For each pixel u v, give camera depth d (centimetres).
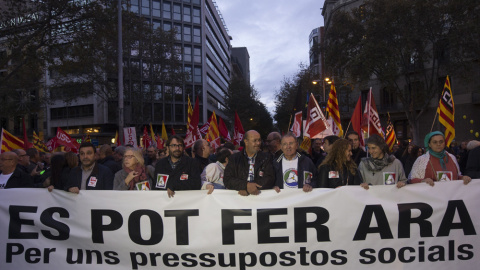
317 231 412
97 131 4416
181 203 422
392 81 2662
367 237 409
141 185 472
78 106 4456
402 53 2609
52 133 4600
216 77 5950
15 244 431
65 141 1122
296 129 862
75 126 4528
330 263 411
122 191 429
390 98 3719
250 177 443
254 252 415
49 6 1395
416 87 2862
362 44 2514
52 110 4597
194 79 4909
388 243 408
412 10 2347
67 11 1438
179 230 421
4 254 431
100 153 718
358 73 2533
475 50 2291
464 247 407
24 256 430
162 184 450
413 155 805
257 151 456
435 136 440
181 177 446
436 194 410
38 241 430
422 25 2327
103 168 481
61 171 512
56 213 433
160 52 2986
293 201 415
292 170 453
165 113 4575
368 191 412
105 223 426
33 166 777
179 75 3111
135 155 466
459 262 407
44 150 1179
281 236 414
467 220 407
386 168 434
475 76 3105
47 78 3766
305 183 446
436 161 447
